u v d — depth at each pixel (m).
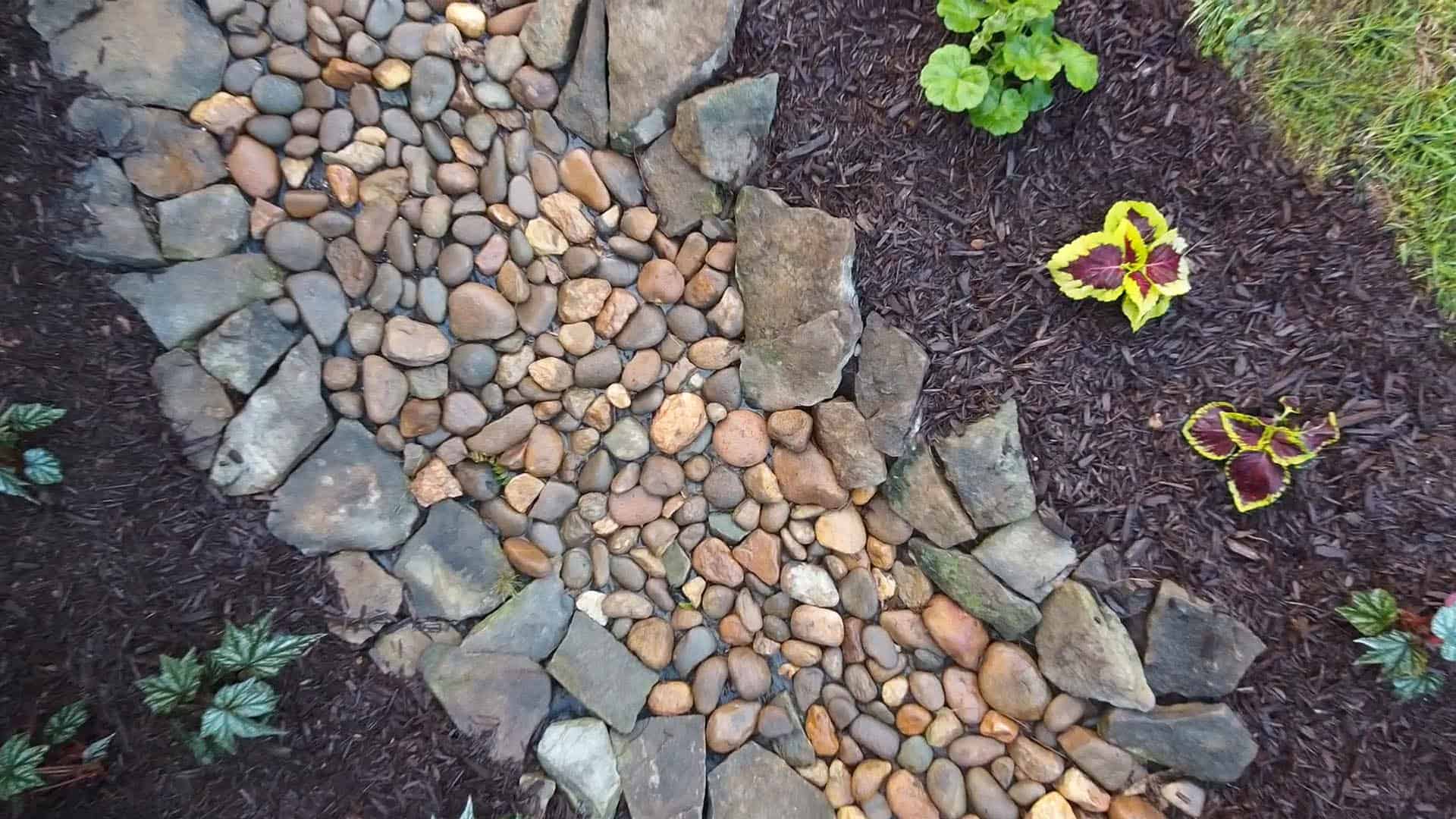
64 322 2.48
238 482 2.64
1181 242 2.46
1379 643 2.34
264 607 2.64
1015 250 2.65
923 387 2.72
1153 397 2.60
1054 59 2.40
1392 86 2.36
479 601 2.86
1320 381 2.46
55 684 2.41
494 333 2.83
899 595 2.93
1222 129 2.49
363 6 2.65
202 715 2.43
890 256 2.73
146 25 2.51
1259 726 2.54
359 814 2.57
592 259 2.86
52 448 2.45
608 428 2.96
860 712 2.90
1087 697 2.67
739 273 2.84
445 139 2.77
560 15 2.67
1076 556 2.67
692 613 2.96
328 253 2.74
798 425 2.86
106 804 2.41
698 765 2.82
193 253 2.60
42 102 2.44
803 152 2.74
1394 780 2.43
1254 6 2.42
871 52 2.68
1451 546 2.37
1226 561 2.56
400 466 2.84
